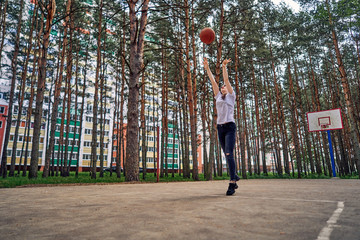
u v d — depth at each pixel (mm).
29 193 3230
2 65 18250
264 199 2230
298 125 26781
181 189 3727
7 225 1316
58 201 2303
